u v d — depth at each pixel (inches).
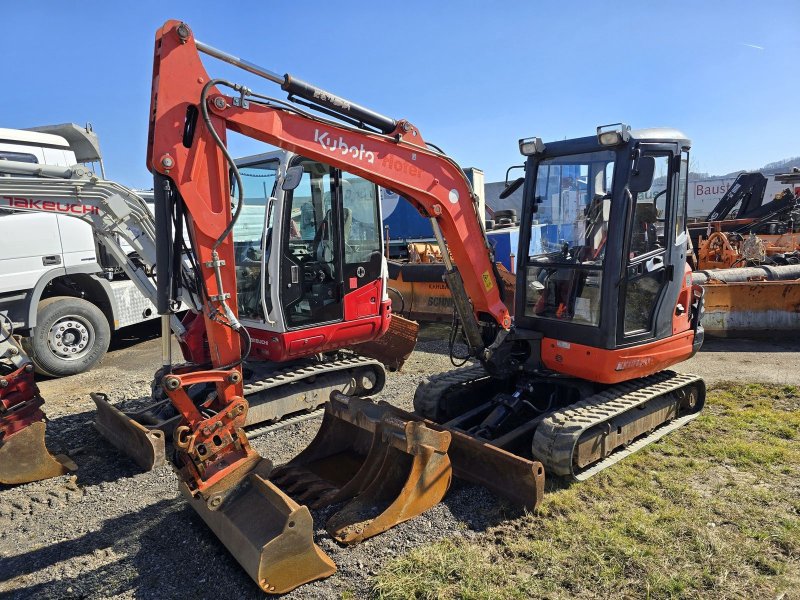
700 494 153.8
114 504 158.4
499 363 183.2
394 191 159.9
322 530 135.9
